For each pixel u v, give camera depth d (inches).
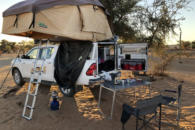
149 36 339.3
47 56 196.7
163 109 155.9
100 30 171.0
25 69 223.5
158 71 342.3
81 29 145.5
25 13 127.4
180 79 301.4
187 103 172.6
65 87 171.8
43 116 139.3
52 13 127.2
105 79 159.6
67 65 171.0
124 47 195.8
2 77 318.7
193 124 126.0
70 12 137.9
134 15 354.3
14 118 135.0
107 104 168.9
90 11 157.2
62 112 147.9
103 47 208.4
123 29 357.7
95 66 166.4
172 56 352.2
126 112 98.0
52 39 190.9
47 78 193.6
